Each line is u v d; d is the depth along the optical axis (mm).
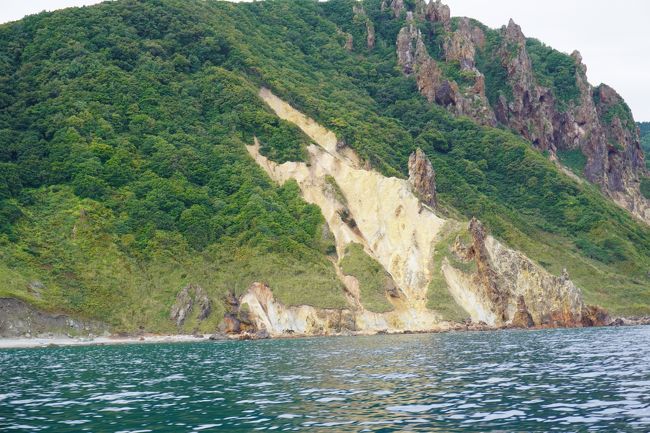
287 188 138625
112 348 89625
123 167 131250
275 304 112375
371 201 136875
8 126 137875
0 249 107188
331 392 42875
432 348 76062
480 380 46875
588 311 131250
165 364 64250
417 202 133625
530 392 41062
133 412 37344
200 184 136375
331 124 158375
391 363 59906
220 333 107562
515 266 127375
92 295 106625
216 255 119750
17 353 83000
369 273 121688
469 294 120938
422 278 122688
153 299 109812
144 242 117750
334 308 112500
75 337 100938
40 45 159500
